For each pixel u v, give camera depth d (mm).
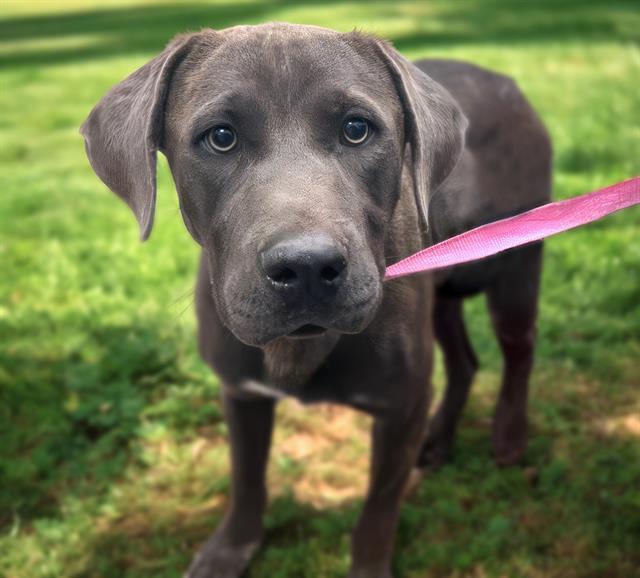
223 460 611
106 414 649
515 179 549
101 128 416
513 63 1738
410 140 407
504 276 559
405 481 480
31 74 2160
